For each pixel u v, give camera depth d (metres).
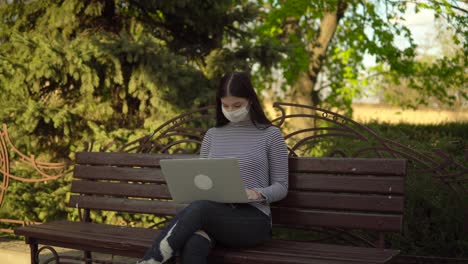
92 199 3.95
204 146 3.37
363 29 12.52
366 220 3.12
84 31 6.93
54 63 5.57
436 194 4.20
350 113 13.51
